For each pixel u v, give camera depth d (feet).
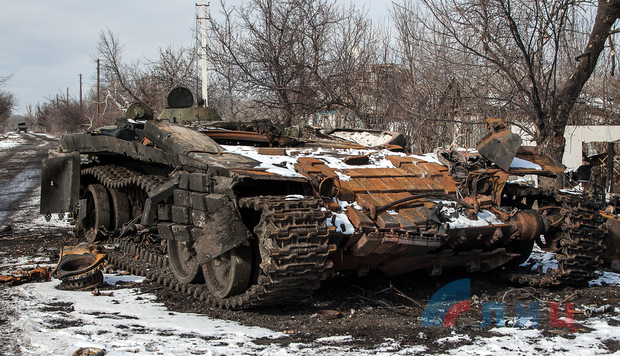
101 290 21.98
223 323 17.06
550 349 14.65
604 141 60.13
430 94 55.62
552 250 23.73
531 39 39.75
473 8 43.01
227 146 22.47
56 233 37.73
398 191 21.07
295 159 21.47
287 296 18.03
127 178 28.17
